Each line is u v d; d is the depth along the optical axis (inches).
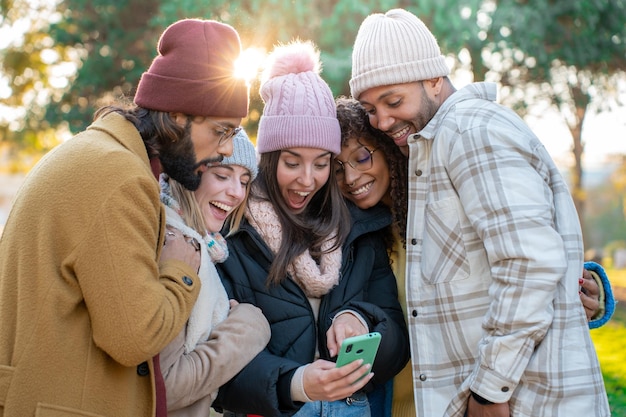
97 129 87.6
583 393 97.2
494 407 97.0
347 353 94.2
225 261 109.4
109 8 334.6
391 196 118.3
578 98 388.8
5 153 681.0
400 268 120.9
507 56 309.6
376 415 116.9
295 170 111.1
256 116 301.0
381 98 109.3
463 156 100.3
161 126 88.1
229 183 102.3
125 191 82.0
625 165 745.6
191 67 87.9
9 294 83.0
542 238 95.3
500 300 95.7
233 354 96.7
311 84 113.3
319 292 110.3
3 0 415.8
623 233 938.1
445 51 290.2
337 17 265.4
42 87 430.3
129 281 80.5
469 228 102.3
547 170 102.4
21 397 80.1
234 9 265.1
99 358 83.0
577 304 100.0
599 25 324.5
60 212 82.0
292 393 99.5
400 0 278.2
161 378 87.7
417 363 105.7
